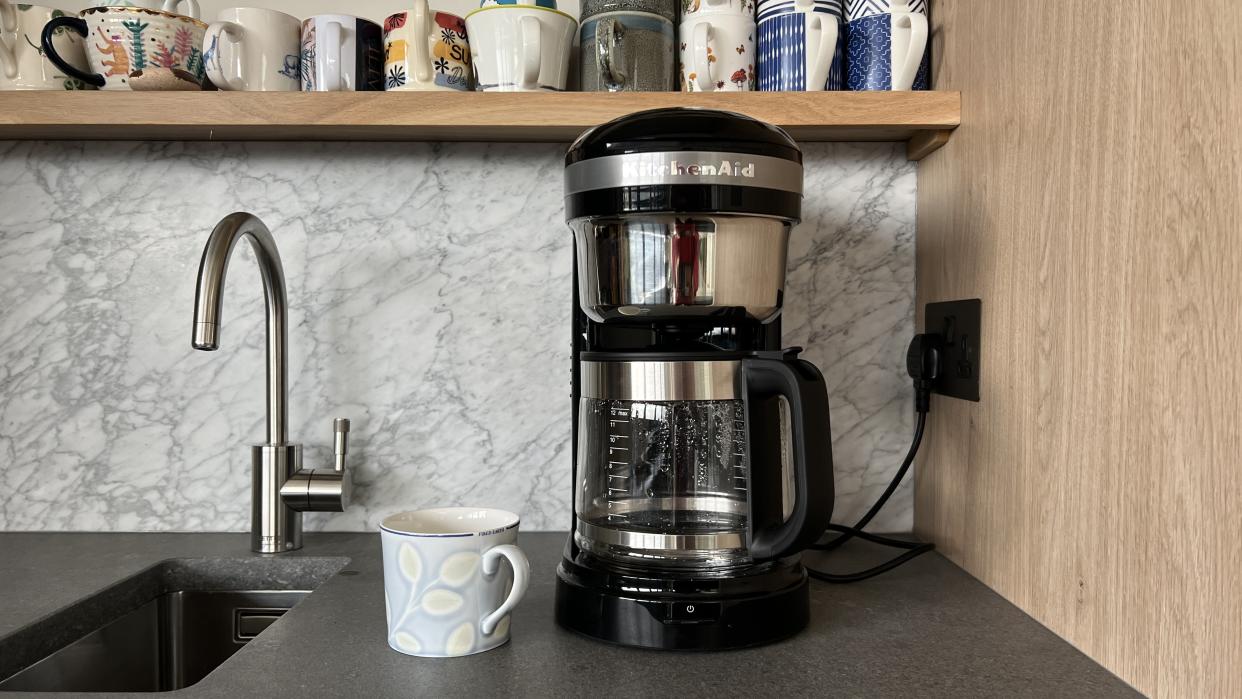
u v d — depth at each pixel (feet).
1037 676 2.10
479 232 3.53
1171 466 1.84
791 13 3.12
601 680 2.11
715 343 2.56
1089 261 2.18
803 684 2.08
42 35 3.14
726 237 2.30
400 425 3.55
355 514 3.56
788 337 3.56
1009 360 2.64
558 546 3.35
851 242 3.55
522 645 2.35
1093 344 2.16
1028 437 2.52
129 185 3.53
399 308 3.55
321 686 2.08
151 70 3.10
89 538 3.48
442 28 3.18
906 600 2.69
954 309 3.07
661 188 2.21
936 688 2.04
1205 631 1.73
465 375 3.55
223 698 2.02
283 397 3.33
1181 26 1.81
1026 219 2.53
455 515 2.55
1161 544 1.88
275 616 3.21
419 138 3.42
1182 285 1.81
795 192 2.34
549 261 3.53
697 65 3.13
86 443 3.56
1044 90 2.41
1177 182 1.82
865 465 3.55
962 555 3.03
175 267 3.55
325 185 3.53
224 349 3.56
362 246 3.54
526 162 3.53
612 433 2.46
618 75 3.10
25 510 3.56
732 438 2.42
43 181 3.53
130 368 3.56
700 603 2.28
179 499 3.57
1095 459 2.15
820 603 2.68
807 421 2.16
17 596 2.75
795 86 3.12
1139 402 1.96
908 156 3.48
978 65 2.88
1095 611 2.16
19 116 3.06
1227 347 1.67
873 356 3.55
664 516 2.41
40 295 3.55
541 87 3.12
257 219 3.11
